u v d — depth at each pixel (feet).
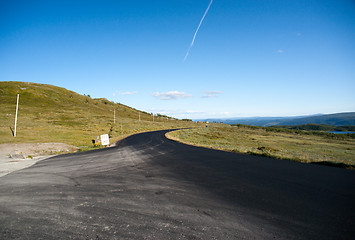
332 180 20.29
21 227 12.26
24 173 30.27
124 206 15.25
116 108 467.52
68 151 65.92
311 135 323.57
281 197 15.80
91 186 21.58
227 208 14.12
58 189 20.79
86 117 247.09
